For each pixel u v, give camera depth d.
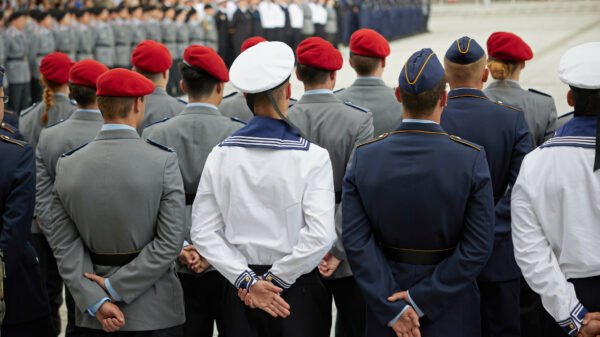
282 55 7.49
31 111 12.81
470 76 9.20
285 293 7.69
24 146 8.23
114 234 7.80
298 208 7.41
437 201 7.13
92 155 7.89
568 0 101.50
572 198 6.93
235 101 12.15
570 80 7.11
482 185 7.08
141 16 39.12
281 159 7.39
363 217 7.48
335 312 13.23
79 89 10.19
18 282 8.69
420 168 7.16
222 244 7.63
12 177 8.05
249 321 7.78
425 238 7.27
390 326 7.31
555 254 7.23
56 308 12.09
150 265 7.74
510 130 9.01
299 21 48.06
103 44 37.12
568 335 7.43
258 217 7.46
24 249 8.45
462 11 100.94
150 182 7.82
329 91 9.77
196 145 9.39
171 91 40.47
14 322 8.71
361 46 10.57
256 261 7.63
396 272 7.41
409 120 7.39
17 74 31.52
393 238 7.38
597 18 85.38
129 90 7.88
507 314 9.27
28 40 32.84
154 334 8.05
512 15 97.38
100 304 7.71
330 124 9.51
